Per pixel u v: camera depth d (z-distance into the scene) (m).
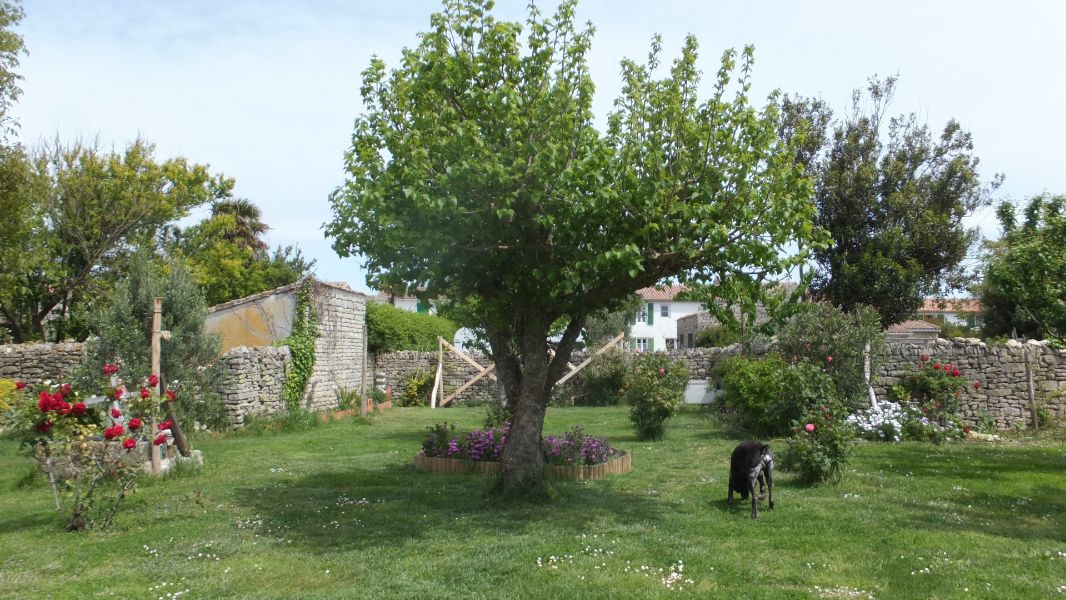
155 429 9.93
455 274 8.27
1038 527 7.06
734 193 7.73
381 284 7.94
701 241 7.88
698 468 11.01
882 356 16.09
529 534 6.80
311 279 21.34
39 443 7.62
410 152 7.10
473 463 10.67
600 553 6.14
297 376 19.73
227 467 11.16
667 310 50.59
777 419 14.61
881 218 23.59
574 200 7.01
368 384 27.25
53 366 19.17
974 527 7.07
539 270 7.48
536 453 8.75
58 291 25.39
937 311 46.75
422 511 7.88
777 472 10.39
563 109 7.37
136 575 5.58
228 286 30.78
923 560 5.89
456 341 40.88
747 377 15.70
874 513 7.71
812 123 24.44
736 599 4.99
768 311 8.27
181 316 14.80
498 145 7.45
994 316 29.72
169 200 27.20
